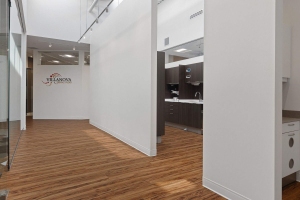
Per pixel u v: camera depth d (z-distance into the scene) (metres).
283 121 2.38
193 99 7.16
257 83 1.90
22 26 5.75
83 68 9.53
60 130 6.36
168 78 7.51
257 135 1.90
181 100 6.87
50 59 9.45
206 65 2.44
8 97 2.90
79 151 4.02
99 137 5.35
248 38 1.98
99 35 6.60
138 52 4.14
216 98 2.31
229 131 2.16
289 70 2.85
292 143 2.49
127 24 4.61
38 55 9.34
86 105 9.55
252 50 1.94
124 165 3.22
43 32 7.31
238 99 2.07
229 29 2.16
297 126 2.54
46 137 5.34
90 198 2.19
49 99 9.35
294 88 2.82
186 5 6.38
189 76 6.76
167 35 7.29
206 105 2.44
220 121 2.26
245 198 2.00
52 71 9.38
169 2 7.18
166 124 7.45
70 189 2.39
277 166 1.79
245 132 2.00
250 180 1.96
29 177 2.74
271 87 1.79
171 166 3.18
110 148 4.25
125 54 4.72
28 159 3.51
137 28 4.18
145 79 3.88
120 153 3.89
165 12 7.41
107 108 5.91
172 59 7.55
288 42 2.82
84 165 3.21
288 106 2.89
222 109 2.24
